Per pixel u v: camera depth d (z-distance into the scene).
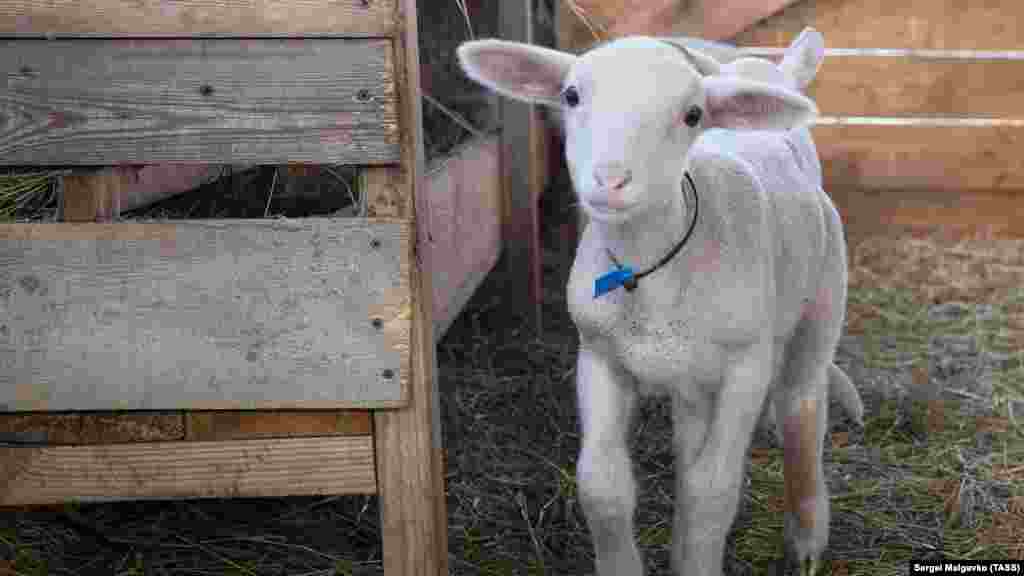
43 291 0.95
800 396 1.20
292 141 0.93
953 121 2.60
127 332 0.96
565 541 1.24
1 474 0.99
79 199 0.95
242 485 0.99
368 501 1.29
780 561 1.22
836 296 1.22
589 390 1.04
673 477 1.41
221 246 0.95
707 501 1.01
